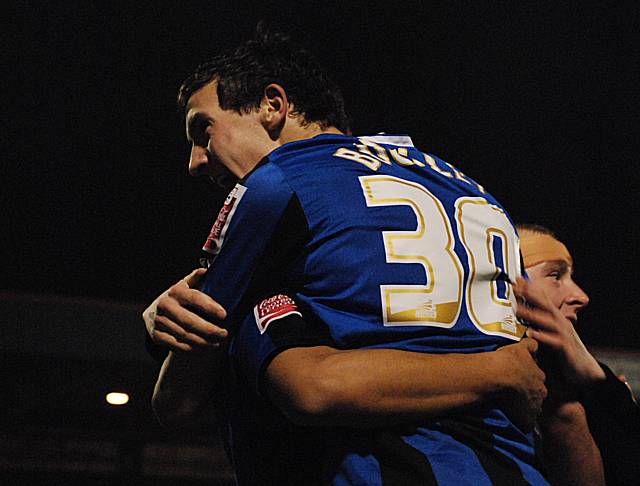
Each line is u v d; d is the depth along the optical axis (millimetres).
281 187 2787
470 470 2570
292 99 3320
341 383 2494
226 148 3260
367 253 2713
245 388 2840
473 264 2877
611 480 3648
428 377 2586
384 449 2598
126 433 11070
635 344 12703
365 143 3117
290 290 2797
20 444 10688
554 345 3486
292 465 2725
